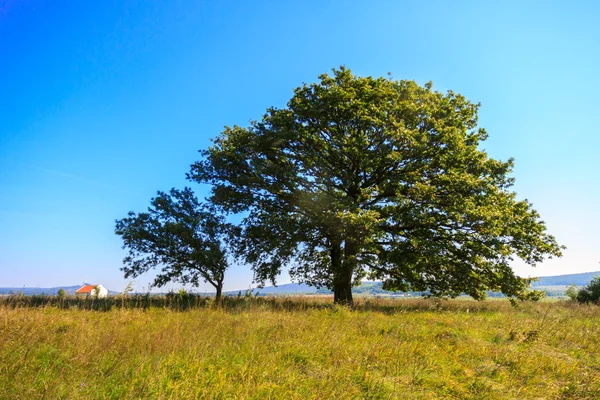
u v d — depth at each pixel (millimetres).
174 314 10438
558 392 5234
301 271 20688
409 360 6348
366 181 19859
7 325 7098
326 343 7160
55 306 11703
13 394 4285
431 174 18125
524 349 7422
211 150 21141
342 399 4734
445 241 18219
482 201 17047
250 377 5043
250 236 19984
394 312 13070
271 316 10078
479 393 5152
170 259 20547
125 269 20188
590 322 11133
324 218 17344
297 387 4961
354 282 22109
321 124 19812
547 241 18938
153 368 5301
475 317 11570
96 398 4336
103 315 10367
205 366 5602
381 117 18375
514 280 17844
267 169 18641
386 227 18375
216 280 20547
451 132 18562
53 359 5602
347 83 20281
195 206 21578
